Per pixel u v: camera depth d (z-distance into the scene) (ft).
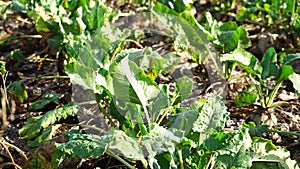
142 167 8.66
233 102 10.63
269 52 9.95
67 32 10.71
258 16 13.69
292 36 12.60
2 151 9.12
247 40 10.75
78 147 7.33
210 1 15.25
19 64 12.17
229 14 14.20
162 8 11.48
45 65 12.16
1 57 12.48
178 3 11.74
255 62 9.80
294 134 8.94
